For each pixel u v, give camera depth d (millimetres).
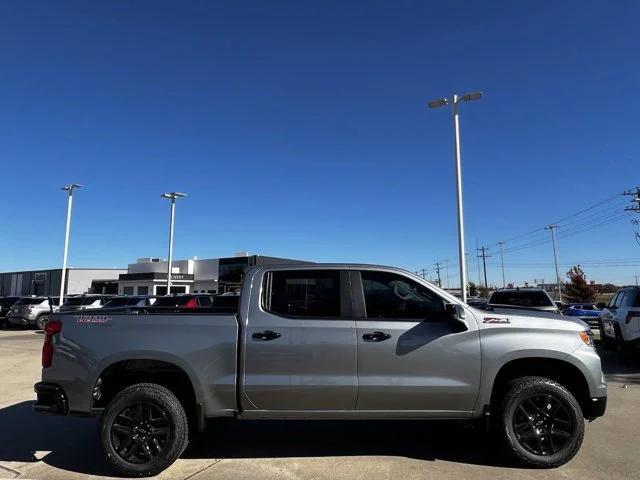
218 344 5180
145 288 57688
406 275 5434
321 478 4926
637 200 42438
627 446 5805
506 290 14172
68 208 45219
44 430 6781
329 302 5340
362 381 5109
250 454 5645
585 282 70000
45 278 78312
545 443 5156
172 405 5121
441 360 5160
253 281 5410
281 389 5094
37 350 16328
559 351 5211
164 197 46188
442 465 5238
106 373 5312
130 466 5035
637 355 14016
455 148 26125
